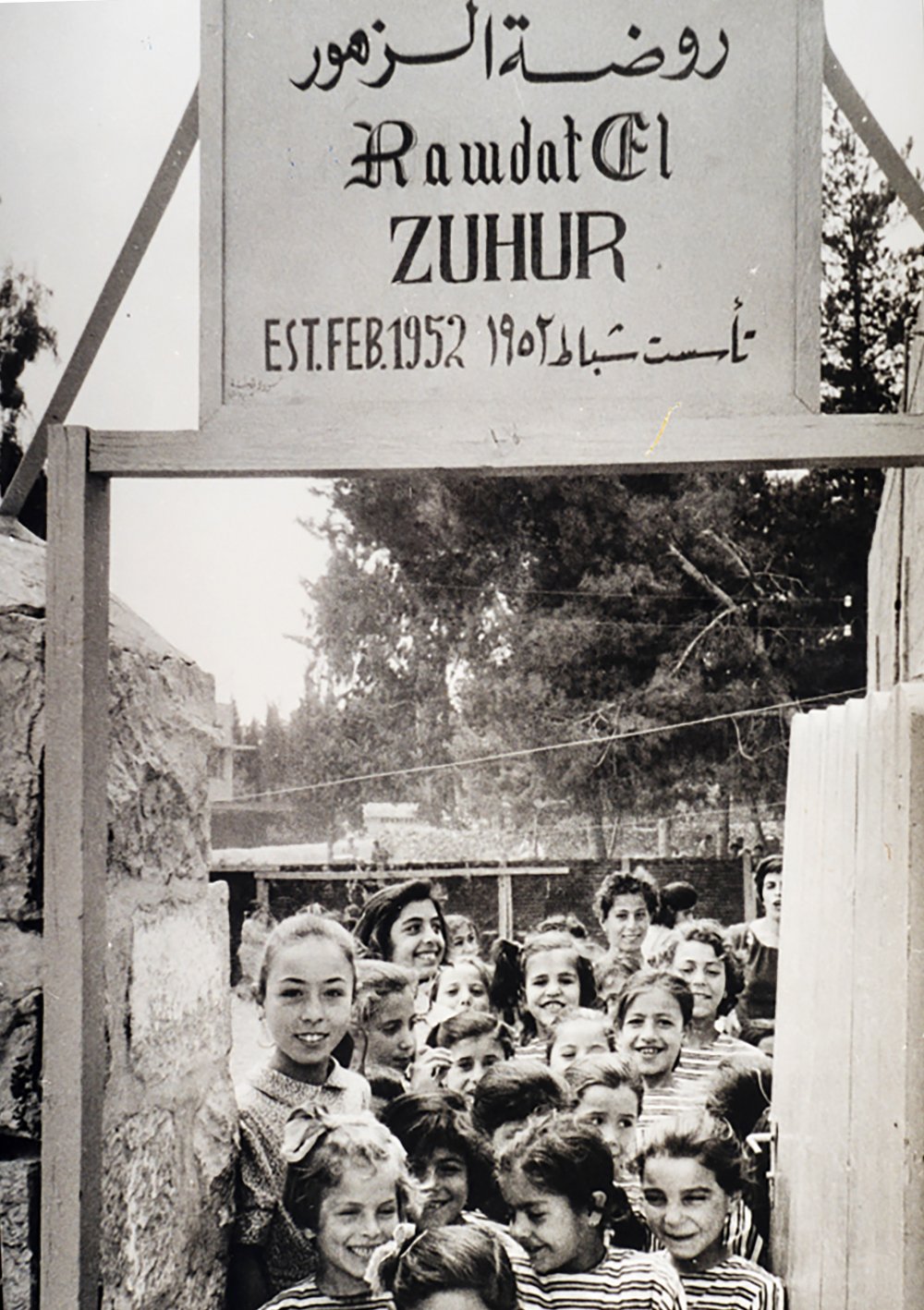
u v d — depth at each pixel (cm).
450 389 189
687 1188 361
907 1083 182
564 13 191
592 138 190
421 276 190
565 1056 375
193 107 205
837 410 411
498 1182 359
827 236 408
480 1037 376
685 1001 380
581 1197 359
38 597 195
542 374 188
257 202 192
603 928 385
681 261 187
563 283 189
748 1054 378
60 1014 181
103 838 191
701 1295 353
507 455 184
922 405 244
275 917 378
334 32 193
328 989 371
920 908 183
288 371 191
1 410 396
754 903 386
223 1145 267
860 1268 226
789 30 187
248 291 192
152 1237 220
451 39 192
